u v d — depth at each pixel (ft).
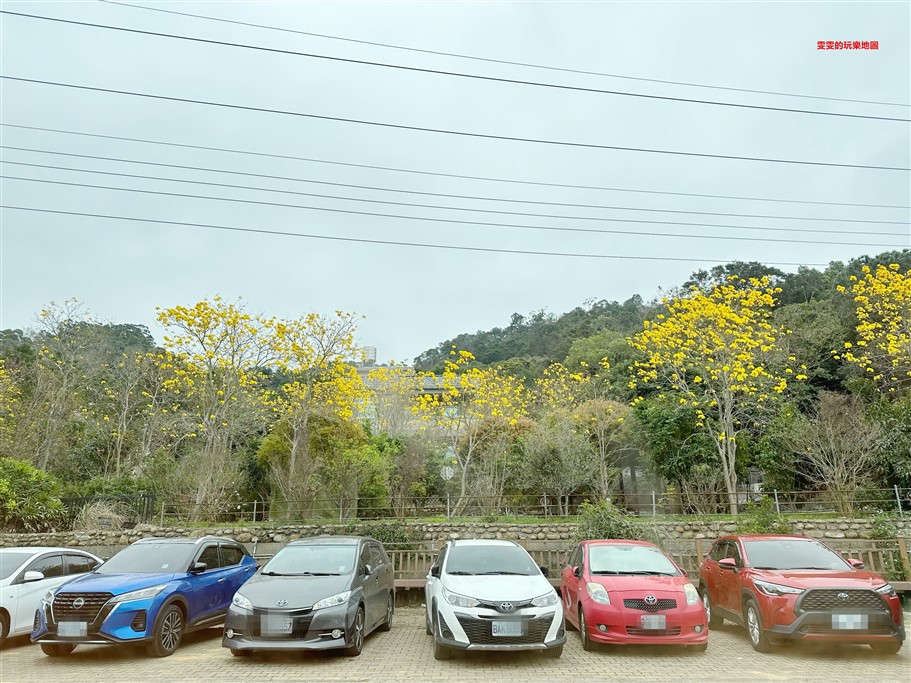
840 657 28.86
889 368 72.43
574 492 69.92
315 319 68.69
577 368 124.88
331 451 65.98
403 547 52.75
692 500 63.16
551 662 27.94
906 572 47.44
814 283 128.26
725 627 36.86
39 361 88.28
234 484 65.16
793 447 64.34
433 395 76.69
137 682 24.54
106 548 54.70
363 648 31.58
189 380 68.49
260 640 27.04
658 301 169.89
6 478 57.52
